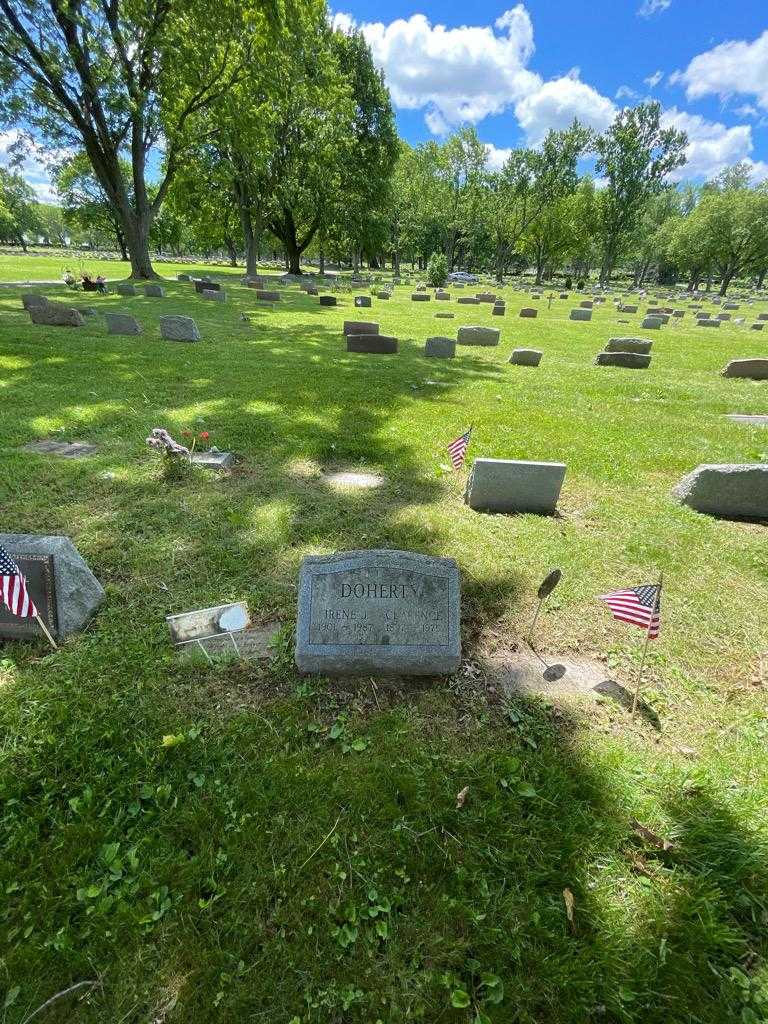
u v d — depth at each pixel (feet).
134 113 72.02
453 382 32.83
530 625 11.57
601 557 14.19
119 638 10.50
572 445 22.67
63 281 85.20
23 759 8.06
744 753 8.71
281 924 6.27
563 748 8.68
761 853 7.14
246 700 9.34
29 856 6.83
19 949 5.94
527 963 5.99
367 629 9.82
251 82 74.38
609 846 7.22
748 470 16.70
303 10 63.52
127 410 23.89
